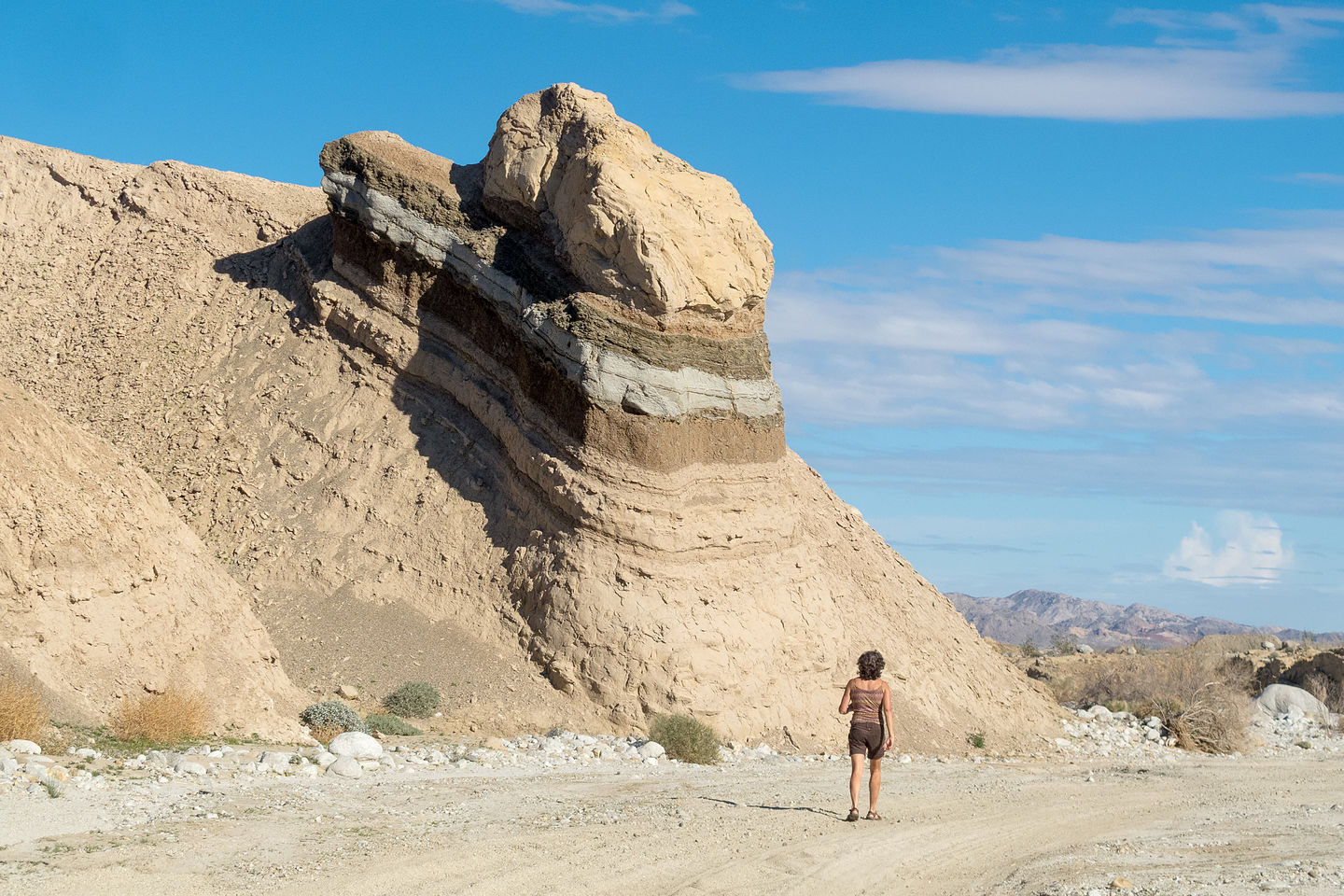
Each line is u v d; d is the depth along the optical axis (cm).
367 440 2955
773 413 2817
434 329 3025
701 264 2666
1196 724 3225
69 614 1628
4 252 4153
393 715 2275
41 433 1789
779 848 1142
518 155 2902
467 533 2706
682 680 2373
